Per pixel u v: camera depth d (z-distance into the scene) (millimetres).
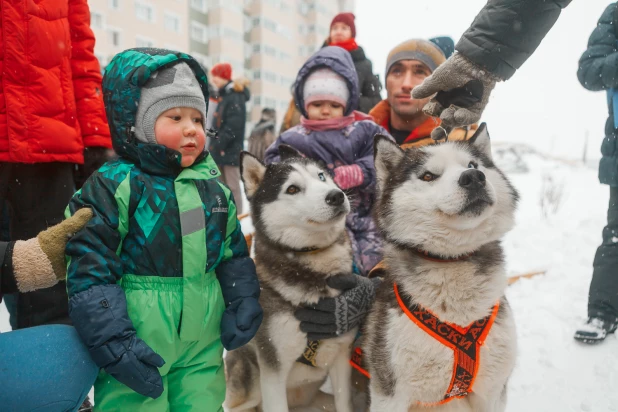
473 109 2463
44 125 2449
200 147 2115
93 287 1747
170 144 2020
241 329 2043
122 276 1939
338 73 3316
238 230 2260
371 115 4074
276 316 2398
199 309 1988
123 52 2066
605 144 3078
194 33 26672
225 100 7176
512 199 2197
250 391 2623
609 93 3068
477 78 2385
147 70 1964
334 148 3283
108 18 20031
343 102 3348
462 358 1989
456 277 2023
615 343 3020
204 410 2000
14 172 2473
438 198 2020
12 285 1711
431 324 1992
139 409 1864
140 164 2023
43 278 1731
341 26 5004
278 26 33000
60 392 1646
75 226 1771
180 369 2029
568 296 3898
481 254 2113
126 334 1730
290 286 2381
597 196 10289
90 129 2750
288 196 2441
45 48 2420
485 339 2016
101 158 2824
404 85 3617
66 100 2564
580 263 4707
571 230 5871
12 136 2371
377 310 2238
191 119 2104
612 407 2447
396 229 2182
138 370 1717
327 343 2410
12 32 2326
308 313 2334
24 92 2398
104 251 1801
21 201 2504
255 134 8273
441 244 2074
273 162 2959
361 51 5012
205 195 2086
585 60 3158
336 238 2492
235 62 28797
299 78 3443
